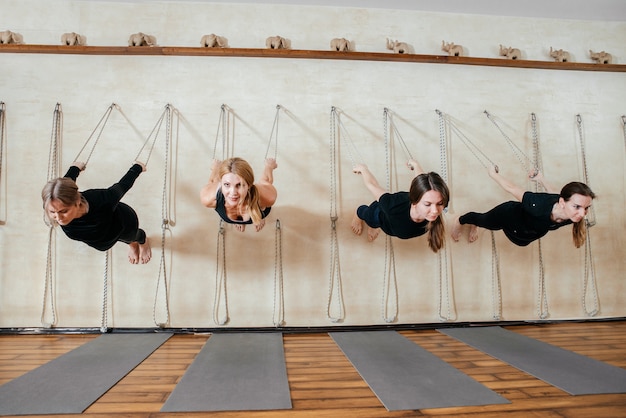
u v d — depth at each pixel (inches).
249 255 125.4
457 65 138.3
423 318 129.0
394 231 106.9
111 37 130.0
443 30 141.3
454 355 96.7
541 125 139.4
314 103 131.8
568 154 139.5
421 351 100.0
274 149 129.2
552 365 87.8
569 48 145.6
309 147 130.3
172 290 122.9
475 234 130.2
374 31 138.3
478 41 142.3
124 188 97.7
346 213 129.5
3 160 122.5
